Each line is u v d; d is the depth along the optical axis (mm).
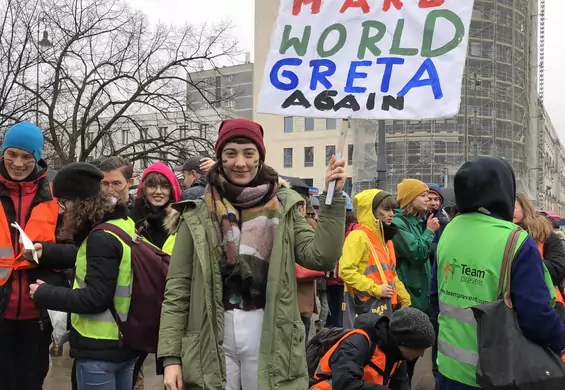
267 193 2225
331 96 2604
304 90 2639
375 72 2584
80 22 15742
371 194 4250
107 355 2639
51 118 15406
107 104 16484
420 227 4812
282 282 2143
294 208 2291
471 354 2324
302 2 2699
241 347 2143
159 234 3592
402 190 4770
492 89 28516
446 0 2562
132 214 3643
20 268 2982
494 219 2385
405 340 2791
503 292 2213
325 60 2639
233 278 2168
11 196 3021
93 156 19391
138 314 2672
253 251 2141
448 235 2539
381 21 2615
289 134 46531
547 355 2111
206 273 2135
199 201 2262
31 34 14609
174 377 2088
